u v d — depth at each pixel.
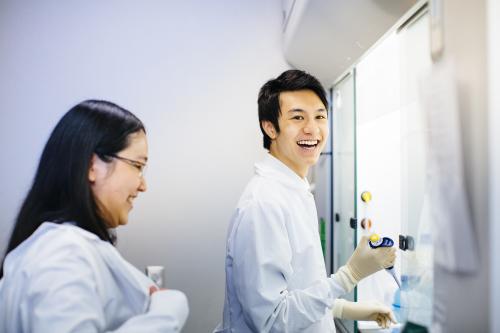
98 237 0.87
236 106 2.05
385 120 1.59
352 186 1.64
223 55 2.05
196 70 2.04
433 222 0.68
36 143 1.95
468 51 0.61
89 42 1.98
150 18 2.02
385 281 1.51
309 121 1.26
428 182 0.69
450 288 0.64
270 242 1.08
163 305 0.86
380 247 1.12
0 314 0.80
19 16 1.95
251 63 2.05
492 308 0.56
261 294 1.03
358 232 1.58
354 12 1.16
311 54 1.71
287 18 1.81
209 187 2.04
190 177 2.03
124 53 2.00
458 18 0.63
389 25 1.13
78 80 1.98
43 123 1.96
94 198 0.90
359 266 1.12
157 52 2.02
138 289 0.90
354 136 1.59
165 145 2.02
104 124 0.89
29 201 0.91
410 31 1.08
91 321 0.74
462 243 0.61
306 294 1.06
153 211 2.01
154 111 2.01
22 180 1.94
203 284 2.03
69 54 1.97
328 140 2.07
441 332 0.67
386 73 1.59
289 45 1.82
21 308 0.76
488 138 0.56
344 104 1.79
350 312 1.34
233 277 1.17
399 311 1.36
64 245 0.79
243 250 1.10
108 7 2.00
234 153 2.04
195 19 2.04
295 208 1.23
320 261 1.26
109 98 1.99
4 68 1.94
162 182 2.02
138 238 2.00
